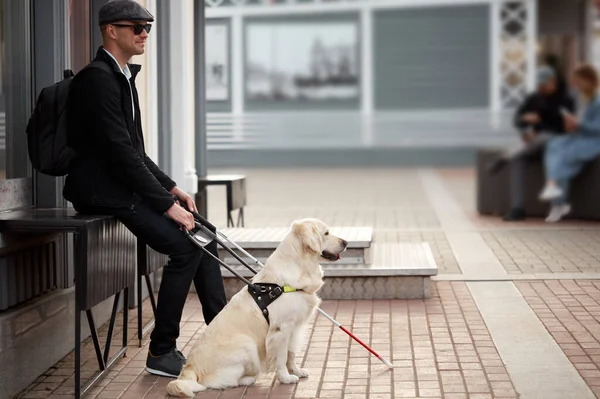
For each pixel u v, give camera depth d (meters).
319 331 6.39
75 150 5.13
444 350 5.83
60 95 5.09
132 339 6.24
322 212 13.30
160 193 5.12
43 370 5.43
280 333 5.03
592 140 11.73
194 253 5.35
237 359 4.93
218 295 5.64
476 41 21.45
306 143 21.91
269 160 21.89
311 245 5.02
